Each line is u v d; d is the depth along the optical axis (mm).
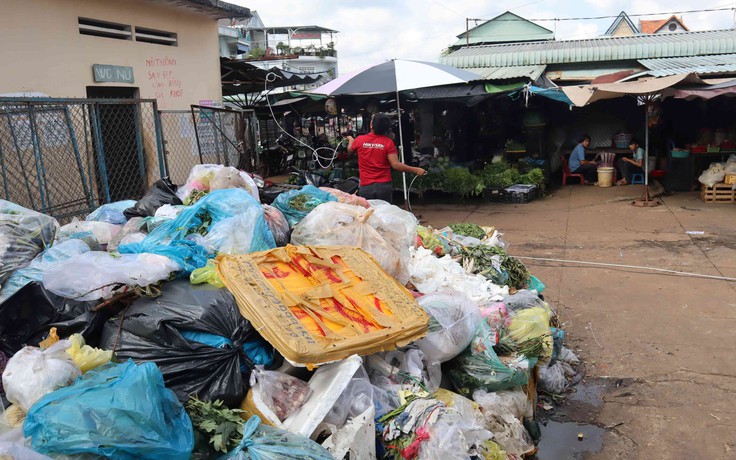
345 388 2666
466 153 14531
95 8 8461
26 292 2947
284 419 2604
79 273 2898
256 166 11055
